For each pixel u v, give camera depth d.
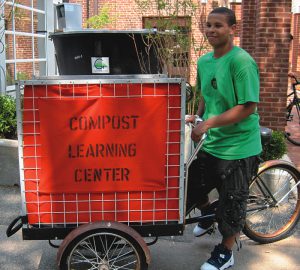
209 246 3.89
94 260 3.24
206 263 3.37
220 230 3.32
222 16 3.06
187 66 5.71
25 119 2.89
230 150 3.22
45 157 2.94
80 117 2.90
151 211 3.08
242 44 9.98
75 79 2.94
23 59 9.16
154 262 3.61
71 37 5.70
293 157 6.87
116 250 3.37
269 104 6.70
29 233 3.04
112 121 2.92
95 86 2.87
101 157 2.96
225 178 3.25
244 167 3.24
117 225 2.99
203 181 3.44
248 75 3.00
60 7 9.20
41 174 2.96
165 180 3.04
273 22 6.54
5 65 7.83
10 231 3.28
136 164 2.99
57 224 3.05
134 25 15.37
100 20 12.45
